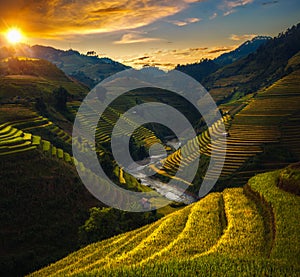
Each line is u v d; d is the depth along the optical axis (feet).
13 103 381.60
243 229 107.55
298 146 314.35
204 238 107.55
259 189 135.33
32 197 193.47
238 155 322.75
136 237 131.23
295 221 100.58
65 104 431.43
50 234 176.24
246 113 427.74
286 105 425.69
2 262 148.05
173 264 85.35
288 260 81.61
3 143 228.43
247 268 78.74
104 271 86.79
